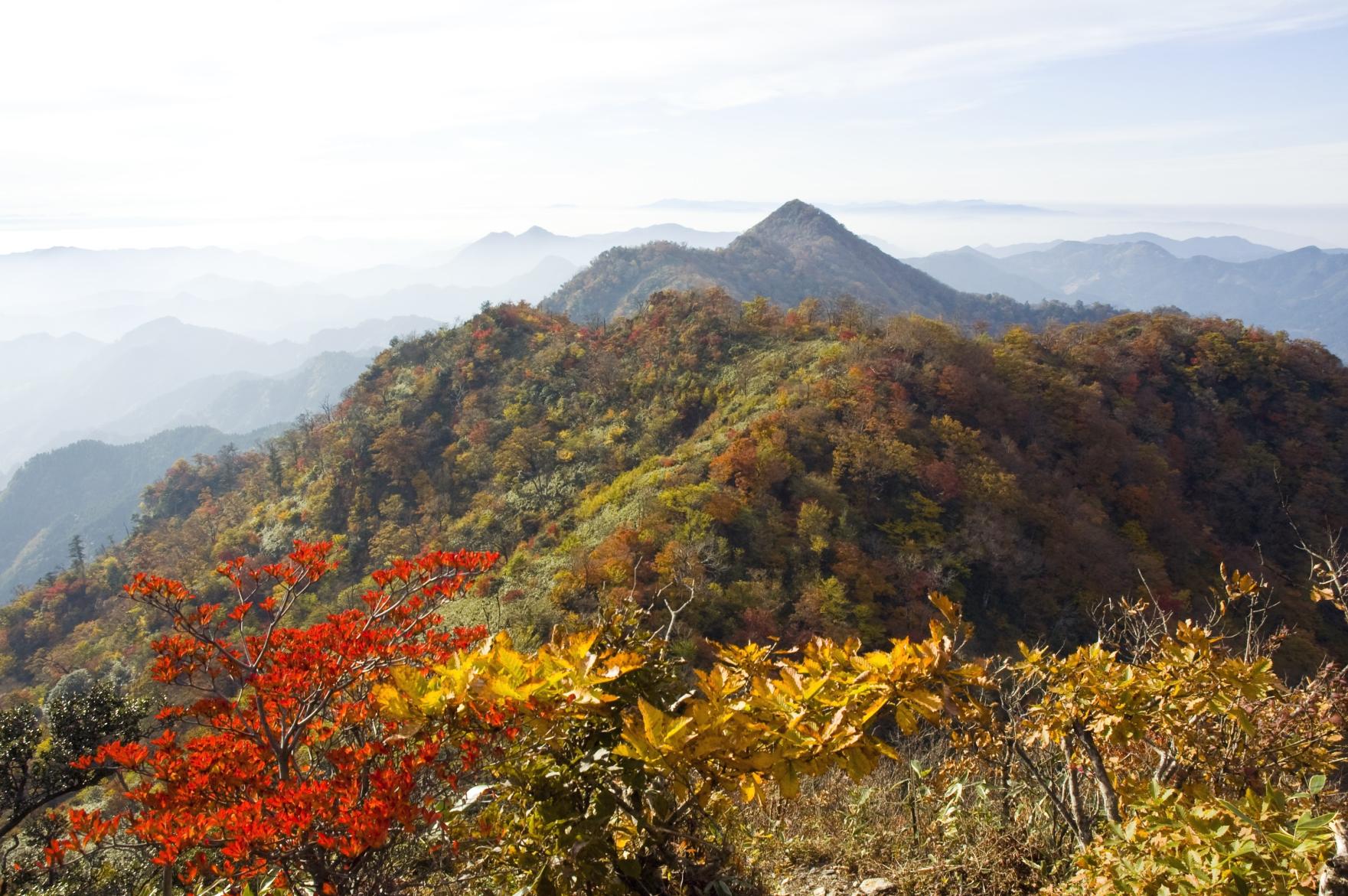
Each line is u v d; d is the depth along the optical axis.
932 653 1.87
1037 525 42.31
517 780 1.93
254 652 2.97
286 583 3.21
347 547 60.03
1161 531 47.12
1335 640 31.92
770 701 1.85
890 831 3.23
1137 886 1.64
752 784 1.90
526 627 26.50
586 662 1.92
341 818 2.07
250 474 93.50
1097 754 2.47
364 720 2.90
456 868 2.31
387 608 3.28
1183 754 2.48
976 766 3.12
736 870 2.25
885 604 35.66
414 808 2.08
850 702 1.82
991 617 36.91
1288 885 1.42
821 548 36.59
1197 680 2.30
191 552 69.81
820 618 32.53
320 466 72.69
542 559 38.81
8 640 70.25
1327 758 2.38
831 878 2.99
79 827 2.67
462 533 53.62
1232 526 52.97
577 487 54.97
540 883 1.82
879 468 42.56
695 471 43.44
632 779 1.91
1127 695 2.36
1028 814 2.95
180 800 2.56
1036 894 2.36
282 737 2.80
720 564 34.34
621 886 1.91
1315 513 52.16
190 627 2.98
